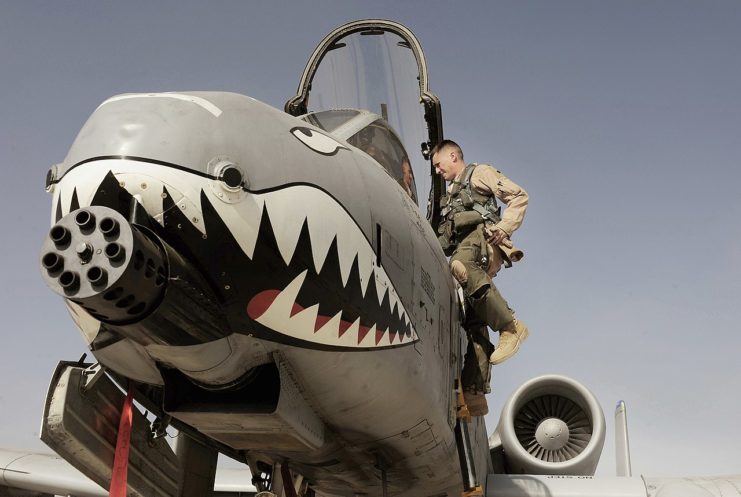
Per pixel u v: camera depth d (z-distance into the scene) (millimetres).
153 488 4031
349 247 3324
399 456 4293
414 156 5602
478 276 4887
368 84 5824
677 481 7051
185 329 2896
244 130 3111
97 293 2541
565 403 7625
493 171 5074
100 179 2859
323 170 3328
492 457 7566
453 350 4676
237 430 3410
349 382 3482
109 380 3709
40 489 6863
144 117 2988
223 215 2938
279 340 3150
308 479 4582
